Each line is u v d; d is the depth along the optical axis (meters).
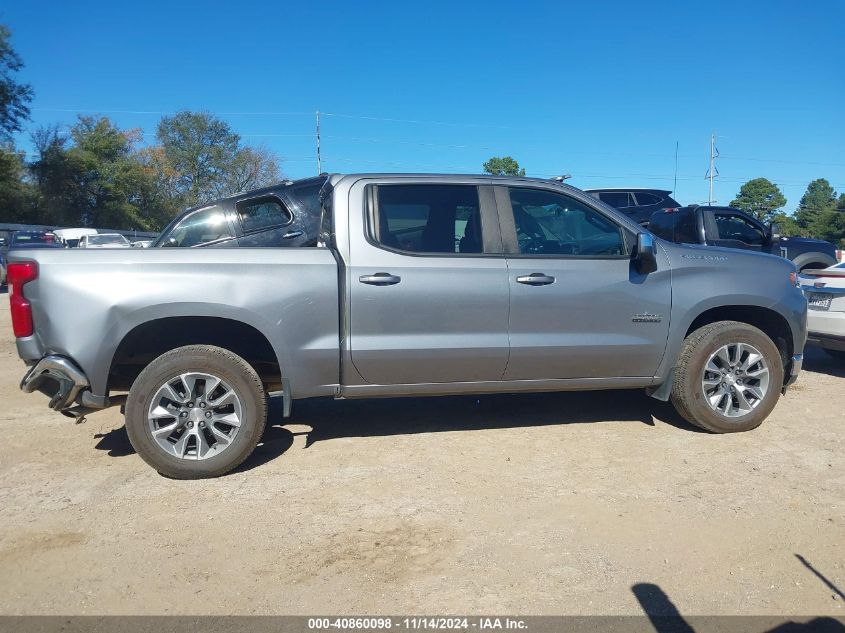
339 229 4.68
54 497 4.20
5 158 44.12
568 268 4.87
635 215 15.95
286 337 4.49
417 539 3.62
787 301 5.25
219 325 4.76
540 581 3.20
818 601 3.04
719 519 3.80
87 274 4.28
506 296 4.74
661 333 5.02
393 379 4.70
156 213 58.00
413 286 4.62
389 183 4.83
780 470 4.48
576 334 4.88
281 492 4.24
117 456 4.91
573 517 3.84
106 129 53.28
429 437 5.20
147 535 3.70
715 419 5.12
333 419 5.68
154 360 4.38
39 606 3.06
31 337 4.33
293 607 3.03
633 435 5.20
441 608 3.00
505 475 4.45
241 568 3.36
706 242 11.20
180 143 62.19
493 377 4.84
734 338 5.09
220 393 4.52
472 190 4.93
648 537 3.61
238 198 6.16
